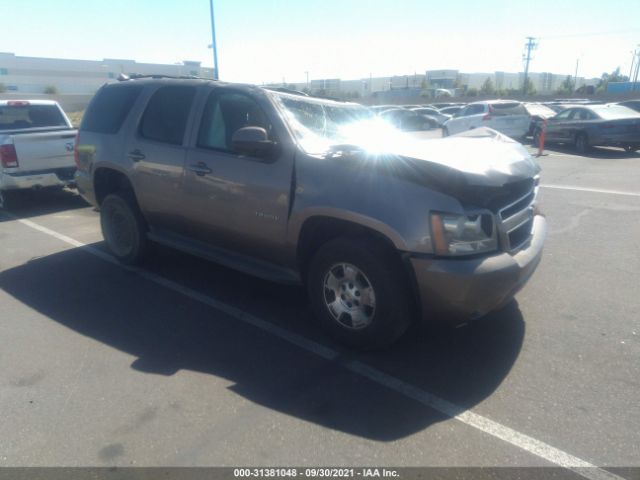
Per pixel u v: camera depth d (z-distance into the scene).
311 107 4.66
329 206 3.73
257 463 2.77
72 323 4.45
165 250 6.38
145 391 3.43
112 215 5.87
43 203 9.37
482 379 3.54
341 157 3.77
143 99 5.40
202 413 3.20
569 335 4.13
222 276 5.54
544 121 15.73
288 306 4.78
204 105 4.79
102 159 5.65
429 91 68.31
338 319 3.95
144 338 4.18
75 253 6.36
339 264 3.81
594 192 9.46
